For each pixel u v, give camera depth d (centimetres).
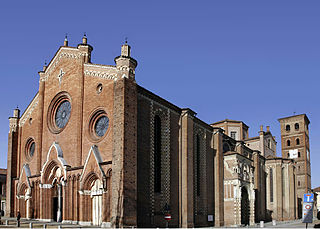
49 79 5203
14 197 5403
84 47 4712
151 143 4384
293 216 8294
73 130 4556
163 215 4412
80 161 4369
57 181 4597
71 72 4812
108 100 4238
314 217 11556
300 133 11588
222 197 5881
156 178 4459
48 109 5084
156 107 4584
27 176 5053
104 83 4353
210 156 5894
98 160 3978
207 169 5712
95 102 4388
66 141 4631
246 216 6272
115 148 3753
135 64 4056
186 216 4709
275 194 8194
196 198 5272
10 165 5481
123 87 3853
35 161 5100
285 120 11950
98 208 4000
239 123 9175
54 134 4856
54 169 4662
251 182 6412
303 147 11450
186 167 4872
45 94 5219
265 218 7756
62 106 4978
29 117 5512
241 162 6212
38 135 5100
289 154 11681
